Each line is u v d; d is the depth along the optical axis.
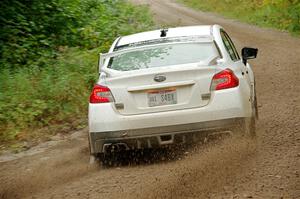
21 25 32.41
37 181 14.68
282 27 67.31
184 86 14.68
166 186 12.62
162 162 15.23
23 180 14.91
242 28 69.00
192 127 14.58
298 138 16.48
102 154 15.43
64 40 34.62
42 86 24.81
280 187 11.84
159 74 14.72
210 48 15.77
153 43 16.34
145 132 14.71
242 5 86.62
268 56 42.66
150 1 106.75
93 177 14.54
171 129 14.62
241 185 12.20
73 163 16.56
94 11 42.59
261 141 16.44
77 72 28.39
